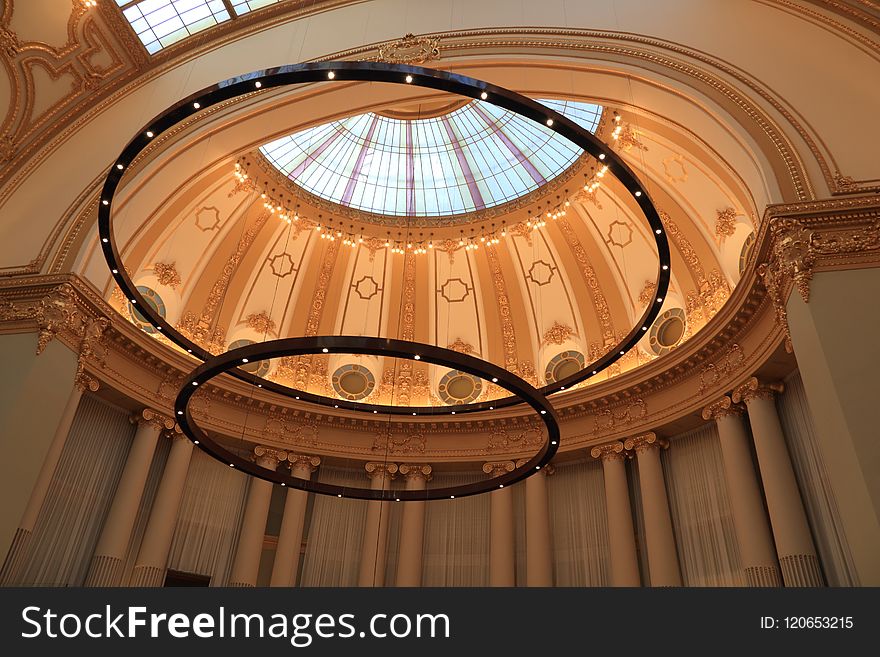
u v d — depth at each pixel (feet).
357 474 52.95
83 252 37.11
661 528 42.55
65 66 41.06
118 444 44.62
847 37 34.30
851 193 29.53
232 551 47.09
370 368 56.90
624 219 51.47
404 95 41.47
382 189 57.98
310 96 41.06
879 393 25.04
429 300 58.75
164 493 43.91
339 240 57.41
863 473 23.48
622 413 47.70
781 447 37.27
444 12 42.73
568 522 48.34
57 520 39.96
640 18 39.40
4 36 38.34
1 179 39.68
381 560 48.39
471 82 22.16
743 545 37.17
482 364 26.78
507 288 57.31
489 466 50.85
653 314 28.99
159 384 46.11
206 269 53.11
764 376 39.27
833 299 27.48
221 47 44.21
